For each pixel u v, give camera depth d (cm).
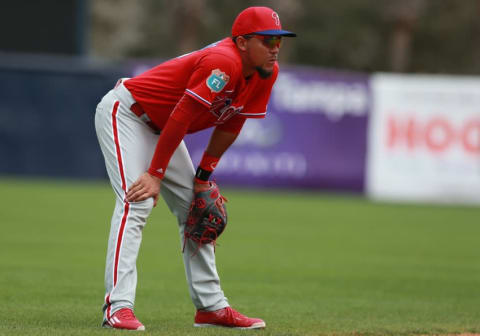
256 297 2041
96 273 2344
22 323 1542
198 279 1548
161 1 12544
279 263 2705
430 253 3127
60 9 5834
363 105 5606
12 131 5372
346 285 2298
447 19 13050
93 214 3975
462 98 5503
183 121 1416
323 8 12562
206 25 11888
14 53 5806
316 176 5634
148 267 2520
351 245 3281
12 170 5406
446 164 5544
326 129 5616
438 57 13150
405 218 4500
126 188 1467
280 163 5612
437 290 2256
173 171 1525
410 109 5562
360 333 1536
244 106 1522
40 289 2036
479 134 5509
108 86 5397
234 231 3616
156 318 1688
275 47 1426
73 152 5431
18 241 3020
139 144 1489
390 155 5600
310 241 3359
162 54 12694
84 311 1725
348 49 12638
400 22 11662
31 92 5359
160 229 3575
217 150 1554
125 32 13075
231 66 1398
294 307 1900
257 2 11906
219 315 1545
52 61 5541
